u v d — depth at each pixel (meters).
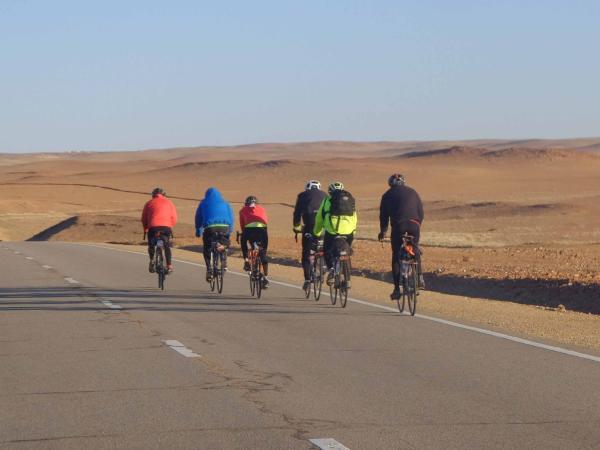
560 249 72.50
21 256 60.94
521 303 36.16
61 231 124.88
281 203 198.38
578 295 34.78
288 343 21.52
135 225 123.88
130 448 12.22
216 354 19.91
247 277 41.88
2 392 15.86
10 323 25.27
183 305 29.84
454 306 30.12
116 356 19.67
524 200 170.12
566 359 19.27
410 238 26.89
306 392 15.88
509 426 13.44
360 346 21.05
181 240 85.81
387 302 30.86
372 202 189.00
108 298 32.28
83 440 12.62
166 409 14.54
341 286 28.86
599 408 14.65
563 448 12.21
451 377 17.25
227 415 14.11
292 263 55.16
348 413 14.26
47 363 18.81
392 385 16.50
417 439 12.67
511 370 17.98
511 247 79.12
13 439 12.67
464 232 115.25
